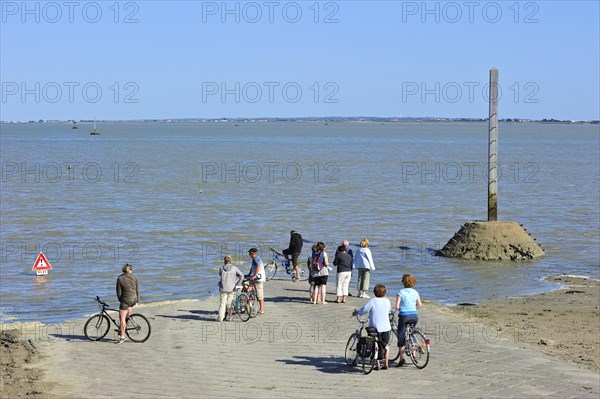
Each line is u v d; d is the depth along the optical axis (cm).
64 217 5325
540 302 2772
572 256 3909
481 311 2525
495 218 4022
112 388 1547
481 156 14500
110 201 6356
